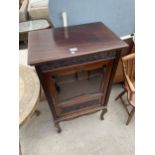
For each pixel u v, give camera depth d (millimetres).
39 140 1506
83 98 1313
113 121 1625
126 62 1409
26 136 1538
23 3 2693
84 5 1301
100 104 1447
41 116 1699
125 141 1461
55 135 1540
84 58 986
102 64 1084
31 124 1634
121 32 1570
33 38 1114
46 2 2537
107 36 1109
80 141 1484
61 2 1233
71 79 1178
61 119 1402
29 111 925
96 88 1311
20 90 1062
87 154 1389
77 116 1444
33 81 1130
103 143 1458
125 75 1376
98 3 1328
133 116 1620
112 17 1448
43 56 922
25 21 2459
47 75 1007
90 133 1539
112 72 1178
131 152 1380
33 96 1017
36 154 1410
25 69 1245
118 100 1813
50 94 1152
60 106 1292
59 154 1405
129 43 1574
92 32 1169
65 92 1241
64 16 1271
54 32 1187
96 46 997
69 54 933
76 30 1209
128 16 1490
